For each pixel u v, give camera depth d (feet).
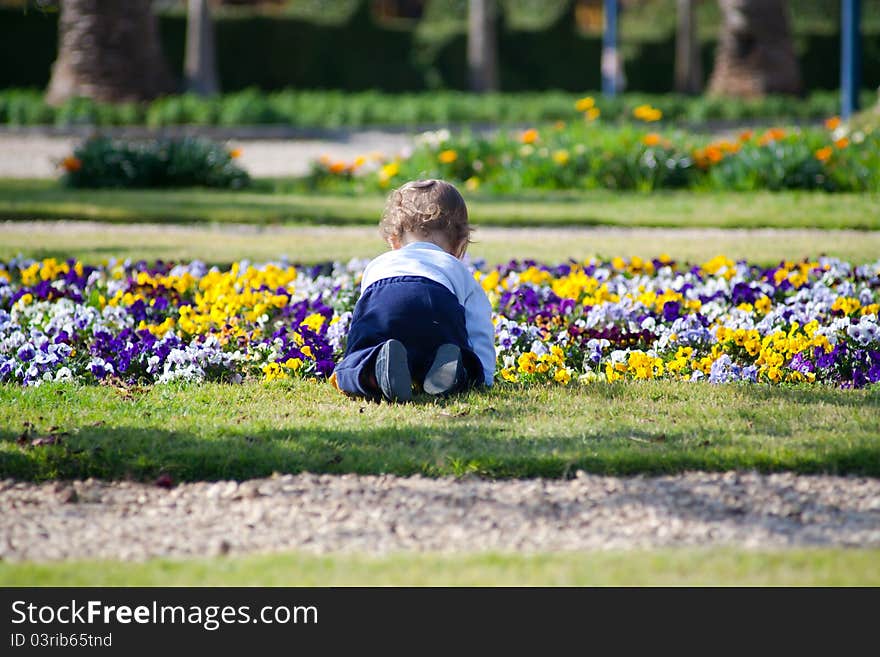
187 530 18.24
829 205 60.90
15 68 148.97
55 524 18.47
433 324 24.95
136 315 31.65
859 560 16.56
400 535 17.87
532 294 32.14
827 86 191.21
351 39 168.66
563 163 72.33
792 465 20.39
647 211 59.31
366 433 22.17
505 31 180.14
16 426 22.66
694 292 33.19
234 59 161.99
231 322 29.68
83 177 73.72
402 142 116.67
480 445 21.39
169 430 22.48
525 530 18.01
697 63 181.57
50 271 35.27
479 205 62.03
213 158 75.36
